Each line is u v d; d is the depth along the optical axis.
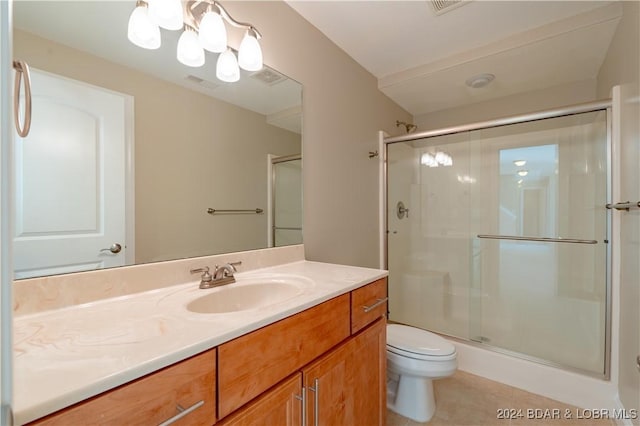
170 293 0.98
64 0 0.87
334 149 1.89
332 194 1.87
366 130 2.24
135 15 0.97
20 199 0.78
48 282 0.79
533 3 1.52
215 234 1.26
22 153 0.78
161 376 0.55
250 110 1.39
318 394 0.91
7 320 0.31
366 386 1.18
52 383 0.46
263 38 1.41
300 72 1.62
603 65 1.94
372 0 1.50
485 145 2.52
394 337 1.64
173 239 1.11
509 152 2.42
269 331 0.76
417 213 2.79
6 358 0.31
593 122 1.93
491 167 2.49
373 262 2.32
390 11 1.59
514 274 2.39
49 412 0.42
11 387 0.31
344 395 1.04
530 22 1.68
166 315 0.77
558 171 2.21
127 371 0.50
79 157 0.89
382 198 2.40
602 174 1.82
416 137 2.31
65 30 0.86
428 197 2.75
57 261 0.83
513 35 1.80
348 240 2.02
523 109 2.48
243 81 1.36
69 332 0.65
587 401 1.63
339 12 1.60
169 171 1.11
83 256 0.89
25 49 0.79
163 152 1.10
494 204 2.48
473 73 2.14
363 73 2.20
